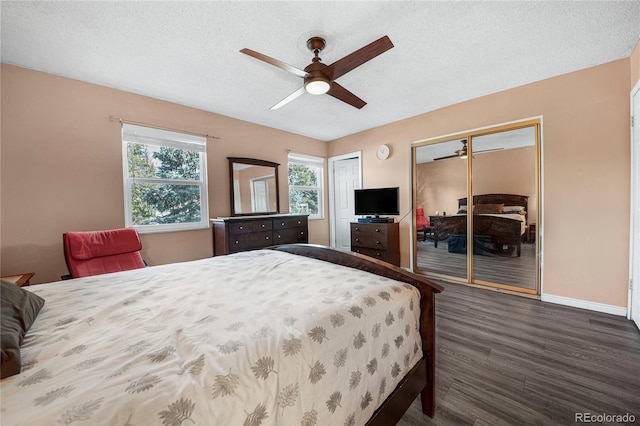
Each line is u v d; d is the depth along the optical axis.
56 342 0.81
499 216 3.13
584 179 2.46
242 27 1.79
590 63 2.35
